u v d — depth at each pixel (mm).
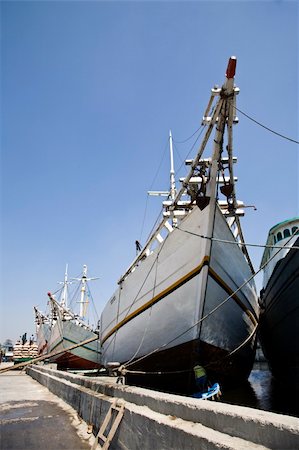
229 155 9445
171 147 14797
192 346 8953
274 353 12211
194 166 9445
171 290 9656
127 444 3988
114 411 4652
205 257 8703
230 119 8266
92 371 21234
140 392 4465
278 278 10211
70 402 8352
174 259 9727
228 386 11656
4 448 4906
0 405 8664
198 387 8586
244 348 11672
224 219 9570
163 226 11281
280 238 14172
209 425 2988
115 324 13922
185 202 12047
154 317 10266
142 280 11305
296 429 2211
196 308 8797
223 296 9633
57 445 5035
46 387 12828
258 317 14195
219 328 9578
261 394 12062
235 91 7719
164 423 3252
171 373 9781
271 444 2355
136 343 11352
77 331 25141
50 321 33281
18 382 15727
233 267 10305
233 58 7051
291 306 9328
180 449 2920
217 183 9234
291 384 10336
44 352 33938
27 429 6051
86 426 6129
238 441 2529
